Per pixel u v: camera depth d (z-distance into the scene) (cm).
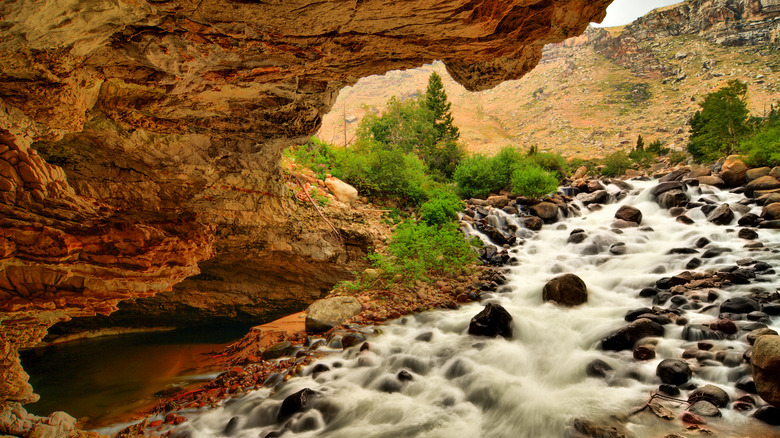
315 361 895
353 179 1786
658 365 688
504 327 920
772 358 554
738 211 1577
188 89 595
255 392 793
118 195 915
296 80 600
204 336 1220
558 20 530
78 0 353
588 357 775
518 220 1888
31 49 403
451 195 1938
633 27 12494
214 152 957
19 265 464
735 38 10256
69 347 1103
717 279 1035
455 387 752
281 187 1185
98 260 523
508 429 623
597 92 10544
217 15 408
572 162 4456
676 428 556
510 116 11156
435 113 4328
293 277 1348
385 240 1507
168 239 608
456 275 1396
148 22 416
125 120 738
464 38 481
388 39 475
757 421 549
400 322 1086
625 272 1270
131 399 800
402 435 625
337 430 651
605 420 594
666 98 9269
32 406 773
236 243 1159
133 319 1227
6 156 454
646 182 2361
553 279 1102
